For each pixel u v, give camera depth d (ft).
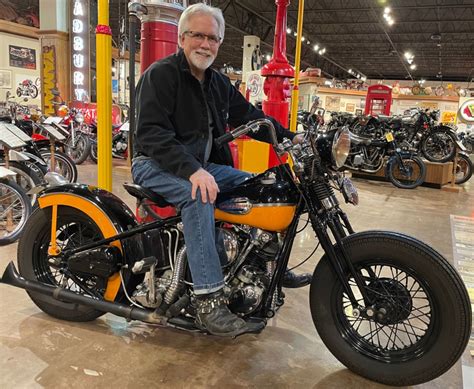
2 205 11.62
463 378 6.36
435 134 25.62
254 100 28.89
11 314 7.61
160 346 6.84
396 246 5.73
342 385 6.05
